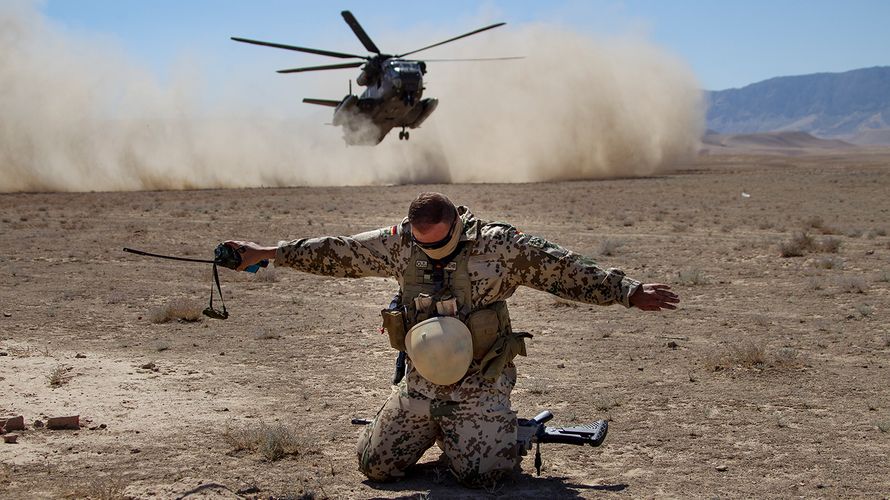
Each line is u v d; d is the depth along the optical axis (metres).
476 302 4.84
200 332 10.37
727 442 6.02
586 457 5.69
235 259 5.02
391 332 4.87
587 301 4.78
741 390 7.50
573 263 4.74
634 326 10.68
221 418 6.62
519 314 11.66
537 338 9.99
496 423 4.87
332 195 40.03
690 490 5.02
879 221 26.31
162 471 5.29
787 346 9.32
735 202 35.22
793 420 6.58
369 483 5.08
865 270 15.59
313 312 11.87
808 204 33.78
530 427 5.30
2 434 6.08
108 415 6.67
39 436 6.08
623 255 18.16
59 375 7.87
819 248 18.56
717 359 8.52
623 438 6.11
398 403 4.98
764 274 15.25
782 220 26.84
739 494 4.95
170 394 7.37
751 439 6.09
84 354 8.95
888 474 5.32
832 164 96.56
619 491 4.98
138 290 13.60
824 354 8.95
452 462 4.90
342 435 6.16
